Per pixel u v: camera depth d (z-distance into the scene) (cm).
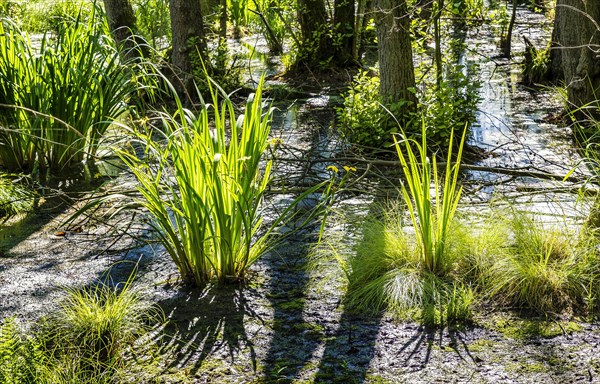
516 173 643
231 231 461
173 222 584
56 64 725
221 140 460
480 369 371
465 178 667
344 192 643
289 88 1152
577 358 378
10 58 723
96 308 413
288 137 866
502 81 1195
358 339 404
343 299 450
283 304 446
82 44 739
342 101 1071
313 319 427
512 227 497
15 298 459
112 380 368
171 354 392
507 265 457
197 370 376
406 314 428
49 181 702
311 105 1058
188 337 409
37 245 550
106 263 514
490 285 454
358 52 1361
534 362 376
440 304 434
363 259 477
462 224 506
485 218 525
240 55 1229
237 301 451
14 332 394
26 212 621
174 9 1094
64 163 736
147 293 463
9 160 726
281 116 990
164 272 496
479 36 1645
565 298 438
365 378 365
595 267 457
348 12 1303
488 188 642
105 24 933
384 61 773
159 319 430
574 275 447
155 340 406
